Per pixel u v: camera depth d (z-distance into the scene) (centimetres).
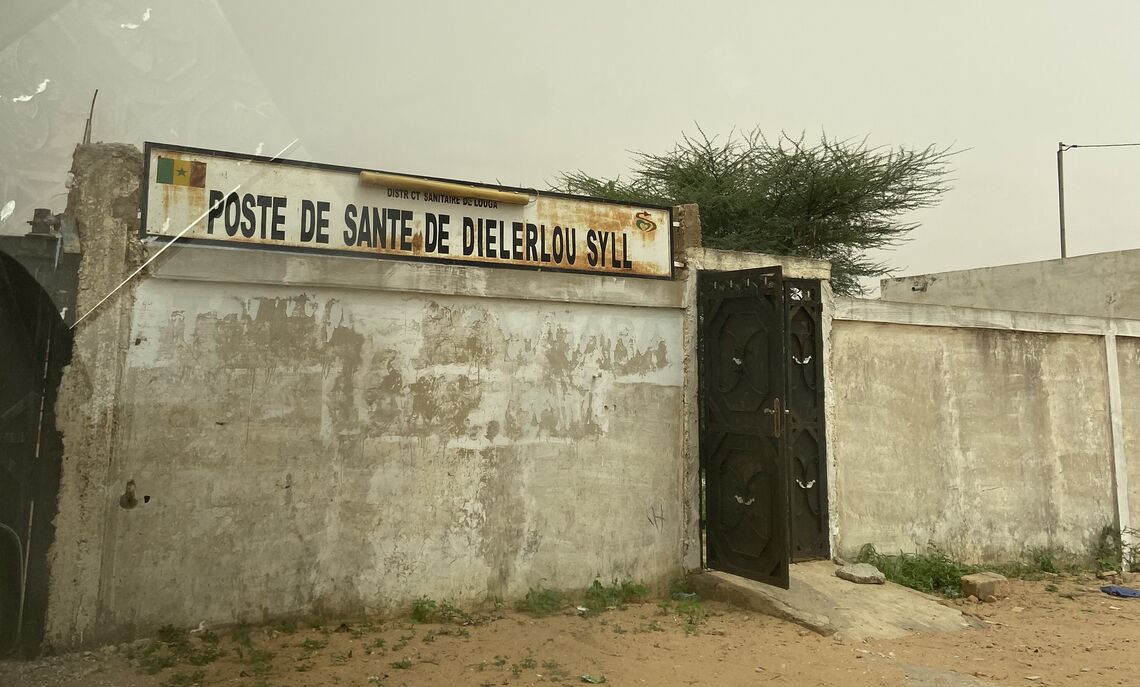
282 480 511
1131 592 724
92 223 448
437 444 562
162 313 479
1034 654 525
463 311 581
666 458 656
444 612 546
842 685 449
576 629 534
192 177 480
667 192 1582
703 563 663
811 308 720
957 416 809
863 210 1546
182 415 483
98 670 396
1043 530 853
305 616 511
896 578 686
